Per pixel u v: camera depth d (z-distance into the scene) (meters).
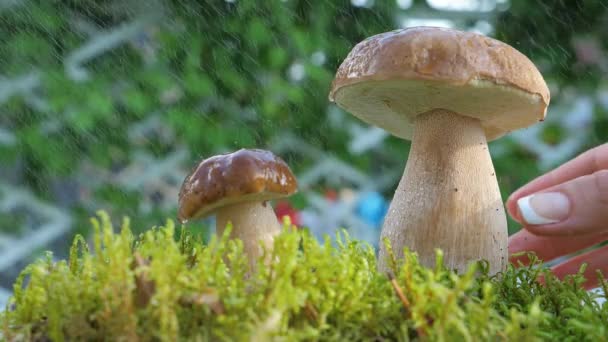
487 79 0.29
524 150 0.63
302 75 0.60
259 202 0.31
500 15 0.59
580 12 0.57
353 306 0.26
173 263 0.25
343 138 0.62
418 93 0.31
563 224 0.32
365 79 0.29
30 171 0.60
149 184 0.65
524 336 0.25
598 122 0.62
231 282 0.26
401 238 0.31
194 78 0.56
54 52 0.56
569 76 0.60
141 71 0.57
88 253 0.27
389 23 0.59
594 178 0.32
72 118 0.54
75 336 0.25
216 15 0.57
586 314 0.27
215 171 0.30
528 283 0.30
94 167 0.59
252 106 0.58
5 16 0.55
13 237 0.61
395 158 0.65
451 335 0.25
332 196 0.66
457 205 0.31
